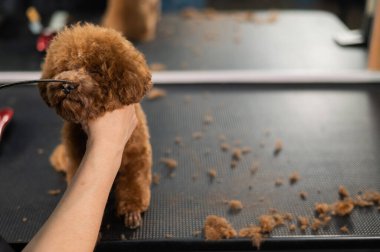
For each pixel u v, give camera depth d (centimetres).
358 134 96
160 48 138
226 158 89
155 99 112
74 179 53
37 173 85
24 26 150
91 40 59
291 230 69
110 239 68
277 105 109
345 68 123
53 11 163
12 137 97
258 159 88
